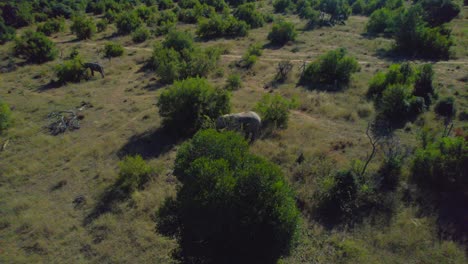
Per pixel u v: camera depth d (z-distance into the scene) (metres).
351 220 12.39
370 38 37.59
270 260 10.31
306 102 21.94
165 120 19.28
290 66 27.34
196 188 10.52
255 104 21.78
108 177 15.49
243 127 17.38
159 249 11.64
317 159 15.63
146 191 14.41
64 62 31.19
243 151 12.03
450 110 19.19
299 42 37.47
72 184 15.38
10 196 14.87
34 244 12.14
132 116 21.66
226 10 54.53
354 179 13.13
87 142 18.95
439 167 13.59
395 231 11.75
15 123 21.58
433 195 13.16
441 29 32.88
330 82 25.16
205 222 10.20
